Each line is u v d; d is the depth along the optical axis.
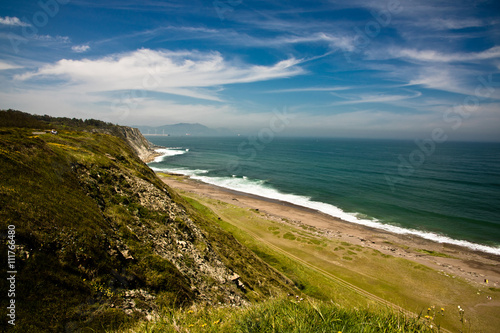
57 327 6.32
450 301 22.84
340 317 3.92
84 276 8.61
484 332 18.83
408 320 3.93
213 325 4.40
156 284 10.94
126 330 6.93
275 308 4.45
